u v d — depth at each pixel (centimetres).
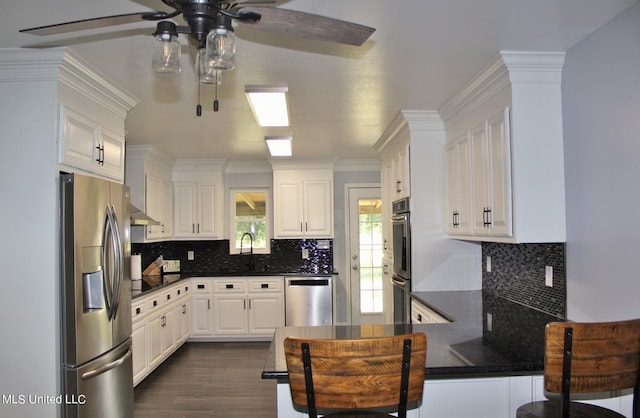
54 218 228
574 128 228
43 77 228
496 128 256
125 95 287
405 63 240
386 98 304
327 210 574
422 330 230
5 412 225
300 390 140
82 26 140
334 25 136
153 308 416
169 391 379
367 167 605
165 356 448
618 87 194
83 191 239
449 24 197
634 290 187
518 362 174
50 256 227
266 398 362
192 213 570
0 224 229
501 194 249
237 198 608
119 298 271
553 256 252
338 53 226
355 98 304
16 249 228
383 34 205
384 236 468
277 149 428
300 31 141
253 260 600
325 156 552
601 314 209
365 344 138
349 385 138
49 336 226
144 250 544
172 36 136
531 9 185
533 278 278
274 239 600
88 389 239
